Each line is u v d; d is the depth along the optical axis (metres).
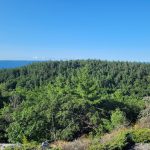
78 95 34.03
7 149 13.15
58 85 38.41
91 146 12.65
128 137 13.16
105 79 90.88
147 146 12.68
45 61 121.75
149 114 19.61
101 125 25.59
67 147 12.94
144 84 90.88
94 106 30.69
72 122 26.05
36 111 26.66
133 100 36.22
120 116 25.08
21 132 25.50
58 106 27.59
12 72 113.88
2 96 42.19
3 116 28.88
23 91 43.34
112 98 34.72
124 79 94.00
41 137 25.47
